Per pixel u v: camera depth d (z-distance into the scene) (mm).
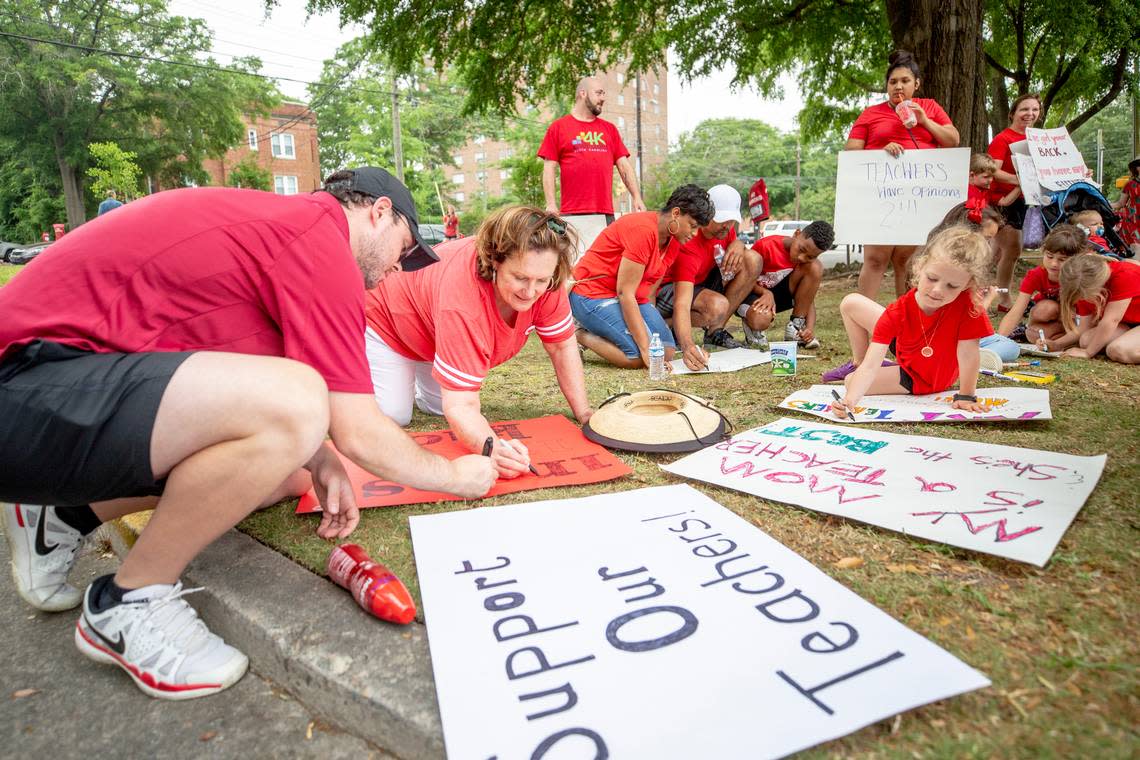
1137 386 2975
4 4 25875
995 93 13273
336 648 1282
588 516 1785
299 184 37031
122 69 27109
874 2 10070
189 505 1250
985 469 1979
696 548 1589
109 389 1191
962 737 1015
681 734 1020
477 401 2174
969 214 3424
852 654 1176
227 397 1202
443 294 2139
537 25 9492
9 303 1230
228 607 1436
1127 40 10383
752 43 10523
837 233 4297
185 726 1245
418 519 1792
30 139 28016
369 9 8789
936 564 1511
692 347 3740
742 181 55562
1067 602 1335
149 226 1312
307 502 1937
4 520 1616
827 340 4746
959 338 2604
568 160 5094
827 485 1945
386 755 1149
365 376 1459
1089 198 4875
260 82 30844
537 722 1062
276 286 1362
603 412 2521
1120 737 995
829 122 15398
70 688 1363
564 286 2432
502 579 1483
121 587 1326
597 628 1292
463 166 56062
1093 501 1764
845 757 988
